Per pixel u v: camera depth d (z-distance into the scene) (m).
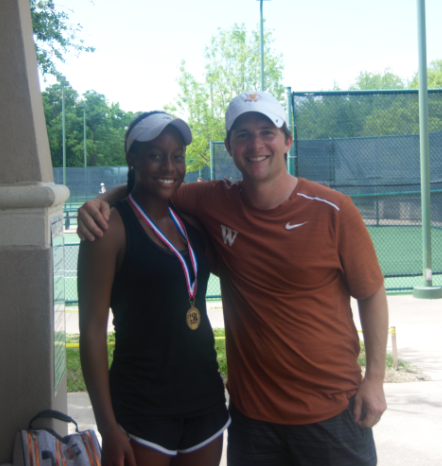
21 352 2.45
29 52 2.54
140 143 1.99
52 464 2.25
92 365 1.81
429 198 8.09
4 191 2.38
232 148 2.16
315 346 2.06
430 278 8.17
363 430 2.14
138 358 1.89
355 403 2.12
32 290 2.45
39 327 2.45
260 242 2.08
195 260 2.01
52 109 52.91
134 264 1.87
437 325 6.43
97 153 56.56
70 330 6.43
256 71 25.69
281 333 2.06
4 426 2.47
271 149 2.08
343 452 2.08
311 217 2.06
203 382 1.98
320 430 2.06
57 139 52.97
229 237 2.15
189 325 1.93
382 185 8.39
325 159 8.20
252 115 2.10
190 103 26.33
